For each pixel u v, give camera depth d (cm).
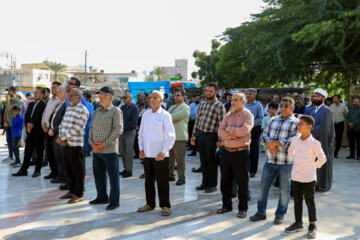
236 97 473
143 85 1906
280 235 408
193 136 639
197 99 1177
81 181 564
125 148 772
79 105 564
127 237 408
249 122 470
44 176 752
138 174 788
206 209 523
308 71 1474
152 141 496
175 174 791
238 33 1588
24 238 405
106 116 520
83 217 482
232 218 470
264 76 1392
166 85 1881
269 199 566
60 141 551
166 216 489
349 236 403
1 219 472
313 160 408
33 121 737
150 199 513
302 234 410
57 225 450
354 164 902
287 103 456
